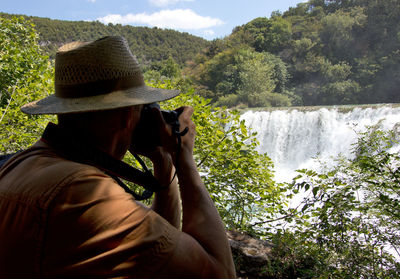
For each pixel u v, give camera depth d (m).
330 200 3.05
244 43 93.44
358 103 60.34
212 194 4.30
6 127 4.08
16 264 0.64
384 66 58.84
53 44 138.00
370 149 3.44
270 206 4.35
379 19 68.88
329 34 76.75
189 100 4.30
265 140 23.95
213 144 4.01
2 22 8.46
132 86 0.81
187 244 0.69
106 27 177.25
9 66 6.18
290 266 3.01
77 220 0.64
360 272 2.67
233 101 62.72
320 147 21.30
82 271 0.63
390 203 2.76
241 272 3.05
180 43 189.25
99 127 0.80
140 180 0.88
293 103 65.75
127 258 0.64
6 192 0.70
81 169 0.70
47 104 0.79
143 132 0.89
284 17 116.25
